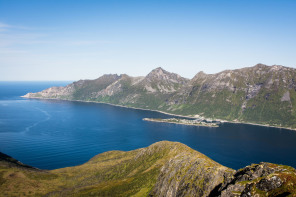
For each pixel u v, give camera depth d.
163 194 127.25
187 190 110.31
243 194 66.19
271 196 60.12
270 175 63.75
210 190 97.88
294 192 57.00
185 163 132.62
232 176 88.50
